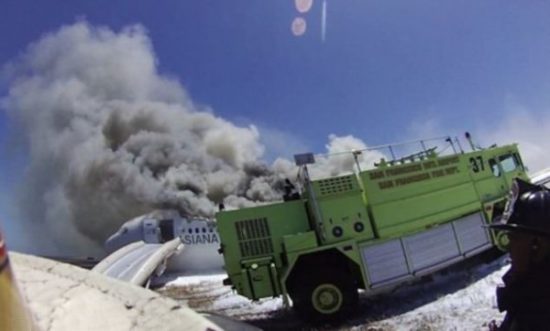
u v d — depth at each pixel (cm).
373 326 1066
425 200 1367
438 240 1341
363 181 1331
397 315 1127
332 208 1296
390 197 1337
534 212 210
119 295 689
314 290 1228
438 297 1199
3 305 204
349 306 1216
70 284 743
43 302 662
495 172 1533
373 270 1254
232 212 1314
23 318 224
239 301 1720
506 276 220
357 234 1289
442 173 1424
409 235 1319
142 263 2250
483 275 1295
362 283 1241
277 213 1326
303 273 1248
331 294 1224
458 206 1405
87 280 754
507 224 218
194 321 572
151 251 2780
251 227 1309
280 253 1291
